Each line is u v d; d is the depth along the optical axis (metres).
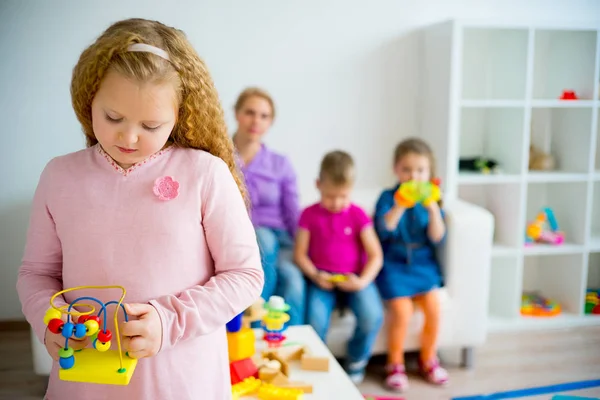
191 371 0.80
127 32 0.73
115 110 0.71
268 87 2.23
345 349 1.81
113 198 0.77
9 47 2.00
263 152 2.02
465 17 2.33
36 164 2.09
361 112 2.32
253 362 1.29
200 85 0.79
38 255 0.81
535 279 2.37
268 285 1.75
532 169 2.29
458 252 1.83
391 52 2.30
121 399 0.78
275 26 2.19
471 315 1.85
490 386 1.76
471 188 2.41
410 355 2.00
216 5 2.13
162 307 0.72
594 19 2.39
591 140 2.11
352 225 1.84
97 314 0.77
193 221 0.78
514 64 2.16
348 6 2.23
